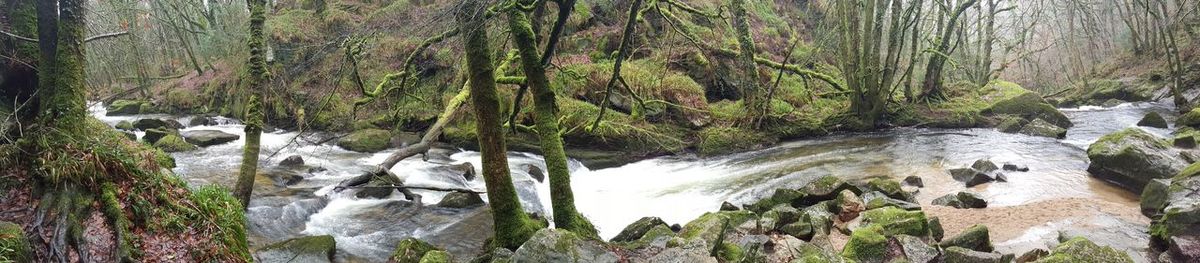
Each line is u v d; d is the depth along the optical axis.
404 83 12.99
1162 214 7.71
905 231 7.83
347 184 10.60
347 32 11.88
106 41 23.23
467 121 17.31
